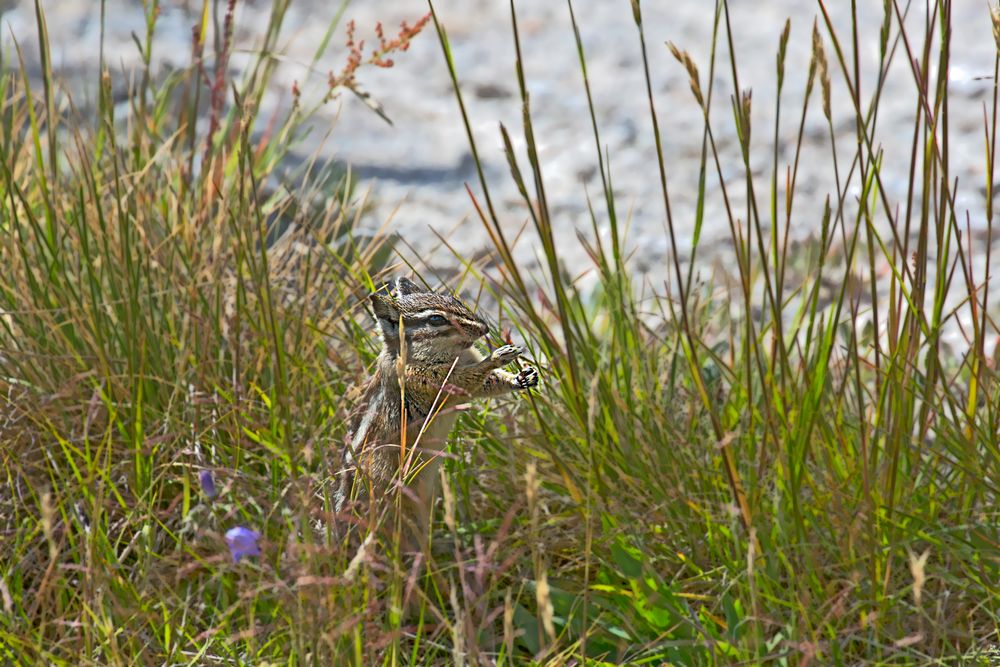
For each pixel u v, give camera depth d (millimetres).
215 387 9562
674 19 23344
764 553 7965
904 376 8383
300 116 14430
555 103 20312
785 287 14430
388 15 23578
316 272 11227
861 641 7844
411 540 8789
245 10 22703
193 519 8672
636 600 8133
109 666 7344
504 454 9586
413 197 17219
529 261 15391
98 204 10359
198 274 10500
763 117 19516
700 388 8289
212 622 8055
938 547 8086
